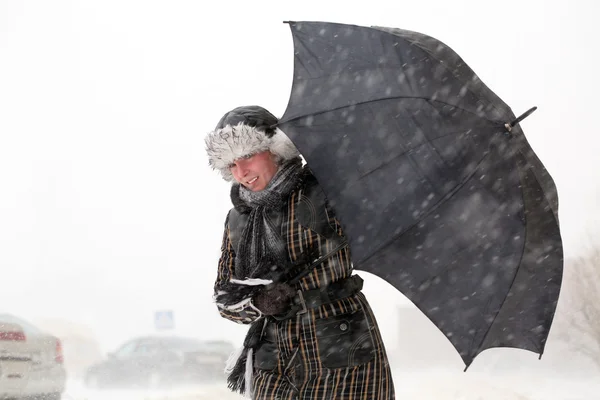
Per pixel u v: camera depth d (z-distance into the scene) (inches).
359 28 108.4
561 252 110.5
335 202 104.6
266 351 117.6
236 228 119.6
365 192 104.9
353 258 105.0
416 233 105.3
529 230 108.0
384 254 105.1
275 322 116.3
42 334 402.9
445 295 107.2
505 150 106.0
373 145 105.0
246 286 113.5
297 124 106.3
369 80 106.1
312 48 109.1
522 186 107.0
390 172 105.0
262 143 113.3
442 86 105.3
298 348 113.0
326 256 112.3
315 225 112.6
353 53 107.5
